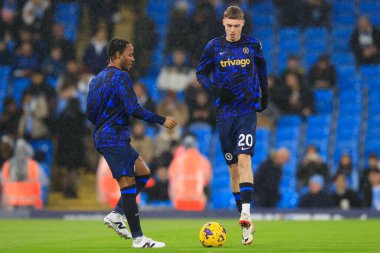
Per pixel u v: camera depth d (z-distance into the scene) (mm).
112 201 60750
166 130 64312
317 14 82750
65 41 74688
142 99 67250
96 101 27031
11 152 65375
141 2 83938
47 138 67312
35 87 67062
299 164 68125
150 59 77000
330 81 74438
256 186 59938
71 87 65312
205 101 68812
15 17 76750
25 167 61562
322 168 61250
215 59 29188
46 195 64938
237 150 28438
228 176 69188
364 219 56156
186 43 74938
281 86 70750
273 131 72125
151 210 59938
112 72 27016
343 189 59938
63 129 64875
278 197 59844
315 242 31656
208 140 68938
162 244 27359
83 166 65625
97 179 66188
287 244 30062
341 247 28438
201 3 74562
